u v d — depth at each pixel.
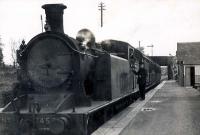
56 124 8.35
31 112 8.77
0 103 11.45
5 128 8.91
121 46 16.27
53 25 10.17
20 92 9.80
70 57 9.54
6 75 28.45
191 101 19.47
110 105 11.61
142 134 9.21
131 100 18.33
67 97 9.12
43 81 9.64
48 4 10.11
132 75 18.28
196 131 9.53
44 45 9.72
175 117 12.51
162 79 67.06
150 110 14.84
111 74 11.33
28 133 8.80
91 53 11.16
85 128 8.37
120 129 9.97
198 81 41.16
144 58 24.58
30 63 9.81
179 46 44.34
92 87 11.21
